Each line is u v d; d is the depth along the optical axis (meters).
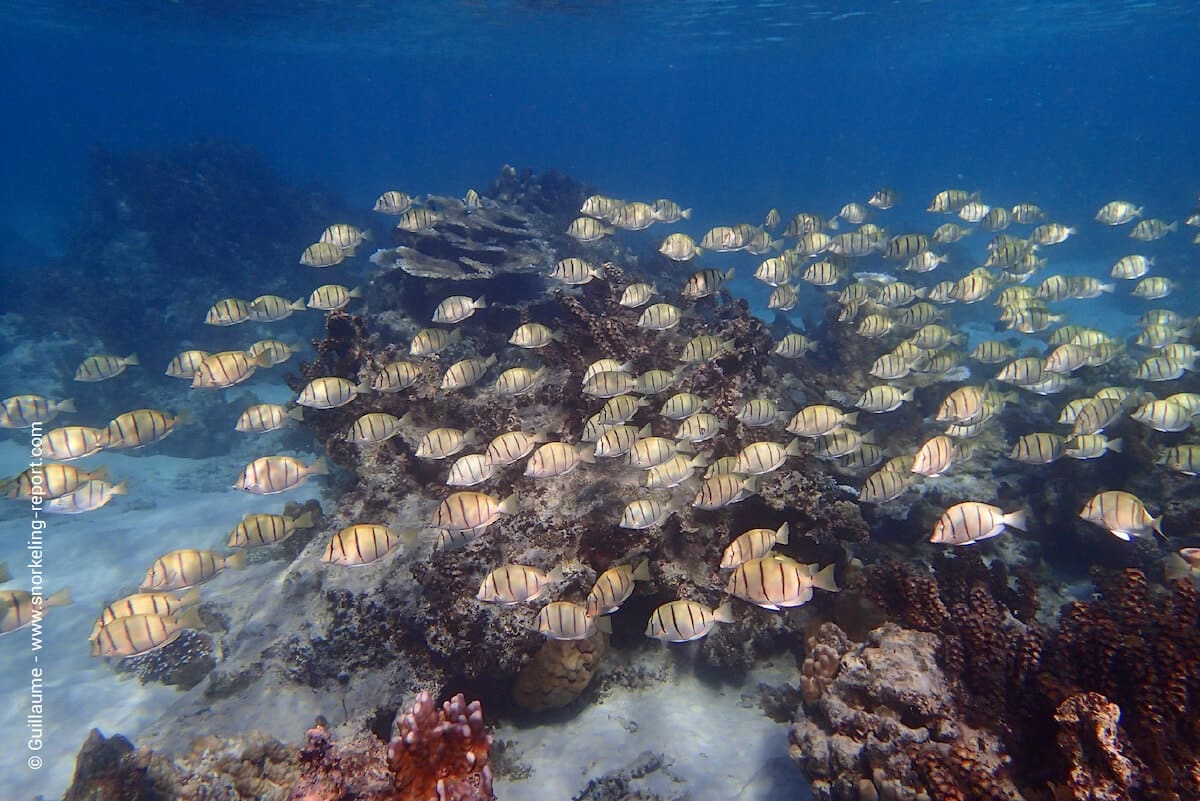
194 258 5.20
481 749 1.11
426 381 2.10
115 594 2.22
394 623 1.55
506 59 12.91
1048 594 1.91
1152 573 1.92
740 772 1.41
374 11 7.38
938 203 3.12
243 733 1.37
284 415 1.89
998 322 2.70
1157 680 1.10
